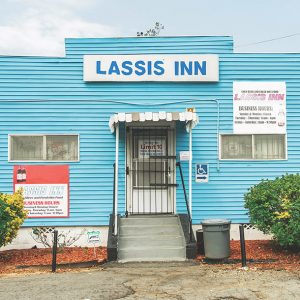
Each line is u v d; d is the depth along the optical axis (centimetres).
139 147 1399
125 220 1308
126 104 1395
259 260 1116
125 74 1395
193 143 1394
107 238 1316
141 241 1221
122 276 977
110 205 1379
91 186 1382
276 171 1400
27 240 1366
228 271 1005
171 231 1269
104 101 1395
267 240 1366
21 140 1395
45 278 975
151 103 1396
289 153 1403
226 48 1408
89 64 1391
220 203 1383
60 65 1398
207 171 1388
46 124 1392
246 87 1406
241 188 1391
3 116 1391
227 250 1130
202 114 1400
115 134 1387
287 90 1412
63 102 1396
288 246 1208
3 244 1177
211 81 1397
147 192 1389
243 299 793
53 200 1378
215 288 862
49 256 1230
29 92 1394
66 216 1374
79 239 1368
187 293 833
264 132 1403
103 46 1401
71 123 1393
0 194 1198
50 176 1384
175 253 1183
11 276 1012
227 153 1404
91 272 1031
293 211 1098
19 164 1384
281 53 1415
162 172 1396
